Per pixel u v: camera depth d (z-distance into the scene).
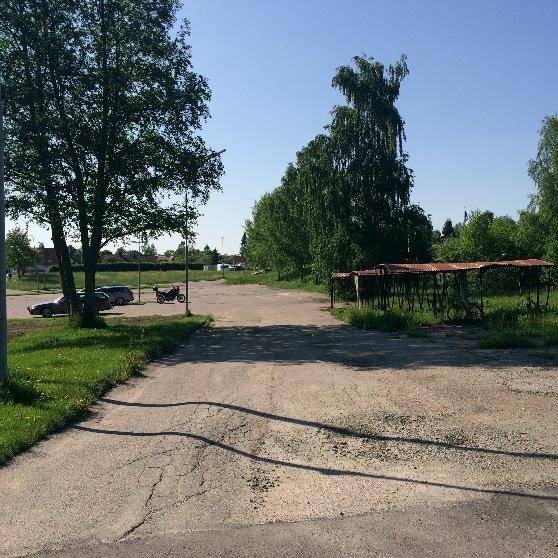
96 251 21.67
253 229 82.25
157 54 21.55
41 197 20.02
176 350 15.73
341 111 37.78
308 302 39.81
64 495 4.86
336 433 6.73
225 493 4.84
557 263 34.03
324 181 37.28
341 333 19.69
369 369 11.51
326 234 38.22
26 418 7.07
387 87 37.44
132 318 28.88
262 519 4.28
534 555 3.60
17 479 5.28
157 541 3.95
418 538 3.88
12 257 68.94
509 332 16.05
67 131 19.61
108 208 21.47
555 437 6.27
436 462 5.54
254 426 7.13
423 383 9.76
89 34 20.91
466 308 20.98
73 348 14.75
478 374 10.43
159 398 9.04
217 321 26.81
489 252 39.69
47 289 65.12
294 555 3.68
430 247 39.25
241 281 79.31
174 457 5.89
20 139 19.12
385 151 37.47
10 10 19.55
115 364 11.70
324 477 5.21
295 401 8.59
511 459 5.55
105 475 5.36
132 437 6.70
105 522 4.29
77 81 20.36
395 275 26.31
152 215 22.11
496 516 4.21
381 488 4.88
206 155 22.89
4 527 4.23
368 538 3.90
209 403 8.55
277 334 20.02
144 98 21.27
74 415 7.66
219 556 3.70
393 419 7.30
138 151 20.88
